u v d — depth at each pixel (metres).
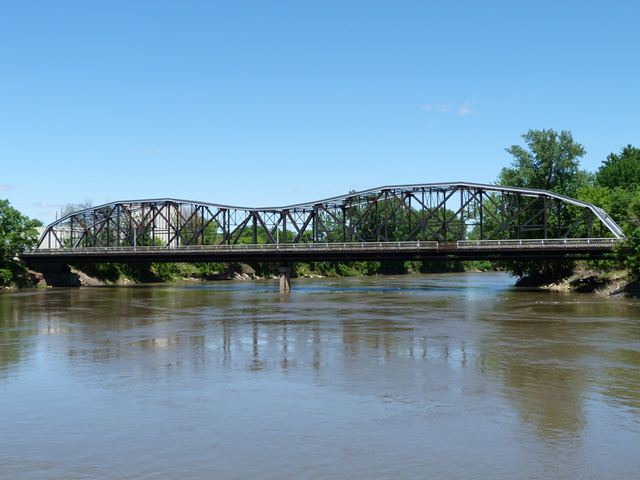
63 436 18.92
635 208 73.19
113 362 30.97
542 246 82.06
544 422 19.77
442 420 20.08
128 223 127.69
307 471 15.83
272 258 99.31
